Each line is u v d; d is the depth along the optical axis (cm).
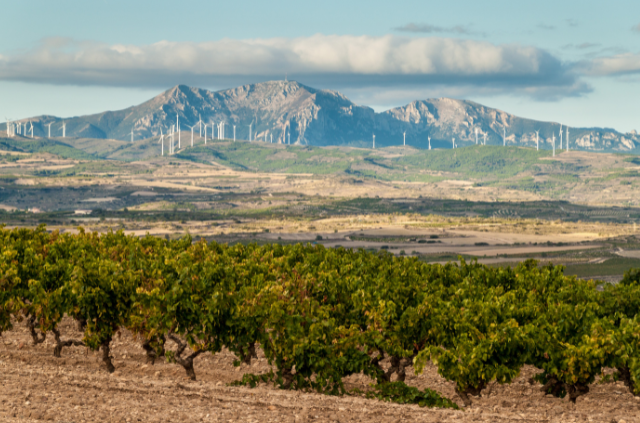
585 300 6644
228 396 3953
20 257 6994
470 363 4456
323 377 4694
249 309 4909
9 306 5281
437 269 8062
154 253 8144
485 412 4234
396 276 7506
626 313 6444
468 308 5319
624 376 4828
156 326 4847
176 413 3425
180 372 5128
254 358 5784
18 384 3728
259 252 9150
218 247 9744
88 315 5012
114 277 5259
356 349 4984
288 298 5269
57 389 3703
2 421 3017
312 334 4784
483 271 8069
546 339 4722
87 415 3234
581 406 4747
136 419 3250
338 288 6300
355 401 4144
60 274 5928
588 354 4638
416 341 5203
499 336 4606
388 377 5103
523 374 5725
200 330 4909
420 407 4172
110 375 4388
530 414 4219
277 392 4294
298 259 9088
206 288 5322
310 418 3594
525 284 7519
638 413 4544
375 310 5491
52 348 5538
